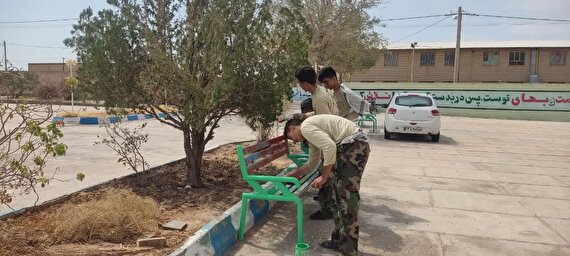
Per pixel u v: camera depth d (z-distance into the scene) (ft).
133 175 20.76
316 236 14.61
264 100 18.19
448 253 13.57
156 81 17.01
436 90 87.76
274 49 18.12
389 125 42.73
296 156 19.56
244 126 53.78
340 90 16.60
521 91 81.30
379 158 31.83
